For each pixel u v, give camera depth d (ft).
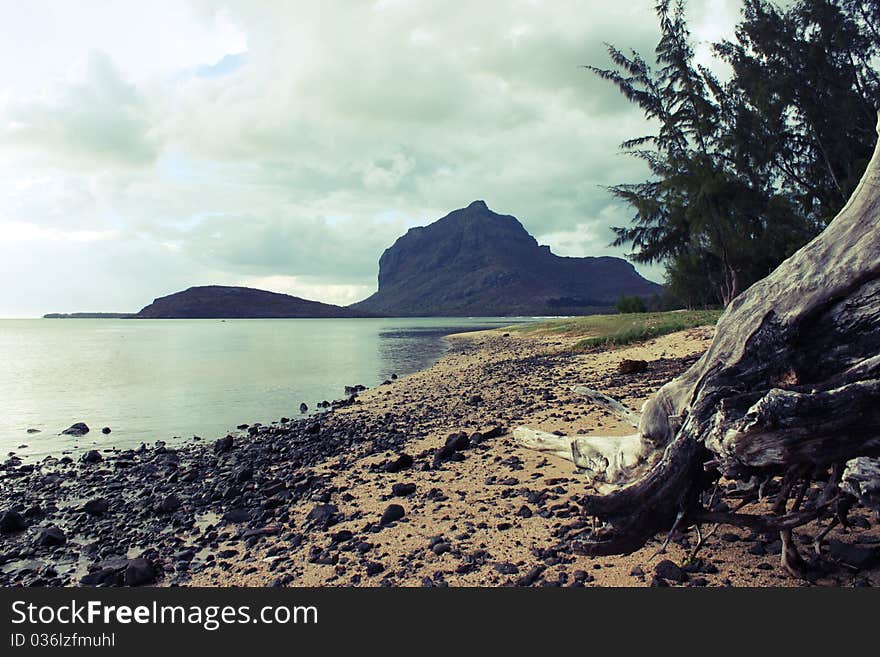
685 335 86.38
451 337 253.03
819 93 101.71
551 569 19.02
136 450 48.26
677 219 111.65
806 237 102.17
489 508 25.54
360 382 95.76
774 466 14.52
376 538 23.52
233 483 36.47
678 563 18.28
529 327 234.99
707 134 96.53
